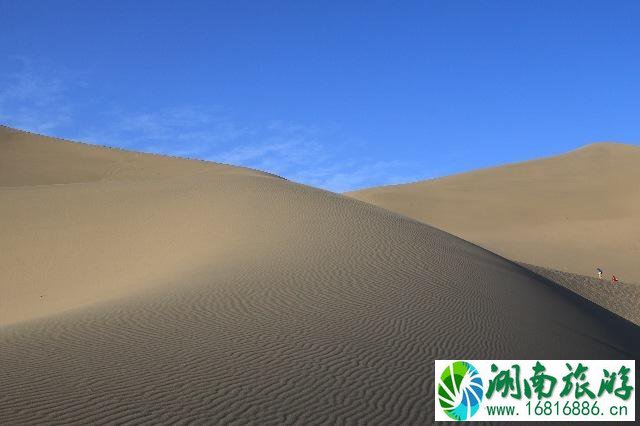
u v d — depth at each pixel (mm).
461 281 21109
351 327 14586
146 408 9648
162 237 31375
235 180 41656
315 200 34688
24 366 11289
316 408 10211
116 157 65375
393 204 77750
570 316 21547
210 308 15578
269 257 21984
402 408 10617
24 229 34812
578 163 86812
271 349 12633
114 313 15320
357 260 22047
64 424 8984
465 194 80562
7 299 27203
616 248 57625
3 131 70938
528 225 68438
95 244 32125
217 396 10258
